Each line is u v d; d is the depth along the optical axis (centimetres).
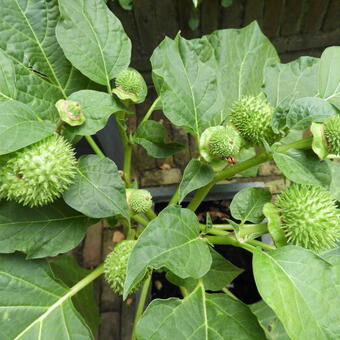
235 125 23
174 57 25
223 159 23
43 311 24
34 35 26
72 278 32
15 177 19
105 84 26
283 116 21
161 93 25
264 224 23
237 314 23
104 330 46
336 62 24
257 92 34
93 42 26
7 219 23
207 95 26
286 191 22
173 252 20
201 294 24
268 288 19
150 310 22
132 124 63
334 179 29
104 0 26
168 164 59
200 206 40
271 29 65
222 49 32
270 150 21
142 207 25
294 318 18
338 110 21
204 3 59
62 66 27
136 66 68
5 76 23
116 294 48
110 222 29
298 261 20
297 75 30
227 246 39
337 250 26
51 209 24
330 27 65
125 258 22
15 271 24
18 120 19
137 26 62
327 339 18
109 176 22
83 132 22
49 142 20
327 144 21
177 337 21
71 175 21
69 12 25
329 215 21
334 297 19
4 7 25
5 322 23
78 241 24
